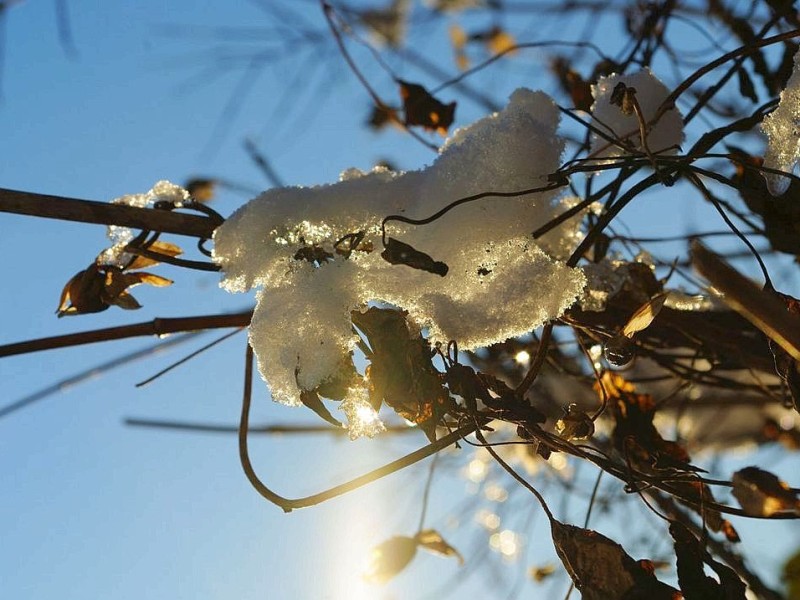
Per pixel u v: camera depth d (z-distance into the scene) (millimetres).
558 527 452
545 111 504
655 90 529
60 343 500
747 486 471
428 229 471
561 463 788
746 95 570
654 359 568
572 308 531
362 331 458
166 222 482
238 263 473
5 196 467
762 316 415
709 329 555
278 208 472
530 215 478
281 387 460
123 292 504
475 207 472
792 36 482
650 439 521
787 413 784
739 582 446
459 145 480
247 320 508
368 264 472
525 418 454
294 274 467
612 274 539
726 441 824
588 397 659
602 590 443
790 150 481
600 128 533
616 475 466
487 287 466
